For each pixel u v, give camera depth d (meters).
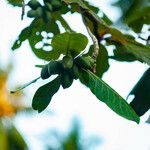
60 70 1.17
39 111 1.21
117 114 1.16
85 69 1.18
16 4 1.38
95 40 1.23
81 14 1.29
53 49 1.21
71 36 1.18
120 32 1.36
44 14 1.28
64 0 1.29
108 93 1.17
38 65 1.18
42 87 1.19
